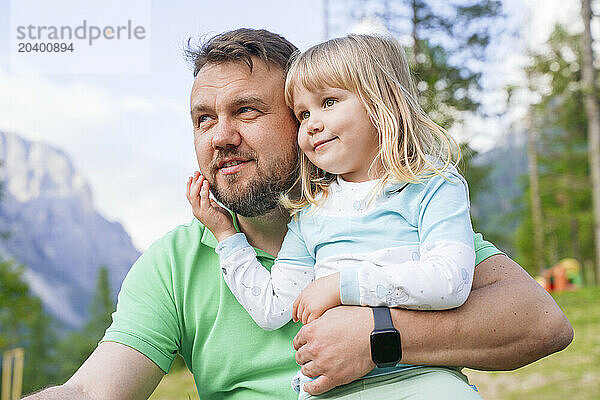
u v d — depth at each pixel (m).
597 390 7.43
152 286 1.81
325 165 1.71
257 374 1.78
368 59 1.74
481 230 16.61
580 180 26.81
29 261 90.69
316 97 1.72
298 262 1.73
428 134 1.79
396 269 1.47
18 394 9.93
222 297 1.80
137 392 1.68
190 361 1.85
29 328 29.05
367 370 1.44
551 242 31.34
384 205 1.66
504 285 1.56
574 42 20.56
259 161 1.72
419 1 13.40
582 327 10.56
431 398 1.42
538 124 26.34
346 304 1.50
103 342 1.72
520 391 7.68
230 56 1.73
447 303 1.44
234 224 1.87
